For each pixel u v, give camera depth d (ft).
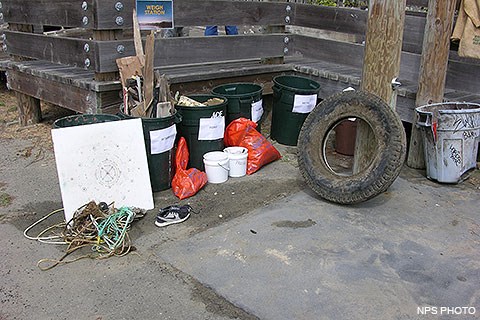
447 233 10.06
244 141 13.24
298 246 9.36
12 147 14.94
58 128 10.03
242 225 10.14
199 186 11.71
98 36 12.69
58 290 7.99
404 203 11.41
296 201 11.36
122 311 7.50
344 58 16.63
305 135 11.93
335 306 7.67
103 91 12.91
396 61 11.74
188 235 9.73
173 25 13.97
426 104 13.34
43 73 14.76
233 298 7.80
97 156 10.28
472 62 15.98
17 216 10.46
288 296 7.88
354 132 14.49
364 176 10.79
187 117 12.30
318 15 17.21
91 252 9.11
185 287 8.08
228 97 13.71
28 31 15.88
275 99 15.34
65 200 9.97
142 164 10.78
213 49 15.21
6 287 8.04
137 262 8.79
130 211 10.03
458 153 12.21
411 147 13.70
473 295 8.03
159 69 15.24
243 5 15.69
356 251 9.24
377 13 11.44
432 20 12.72
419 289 8.14
